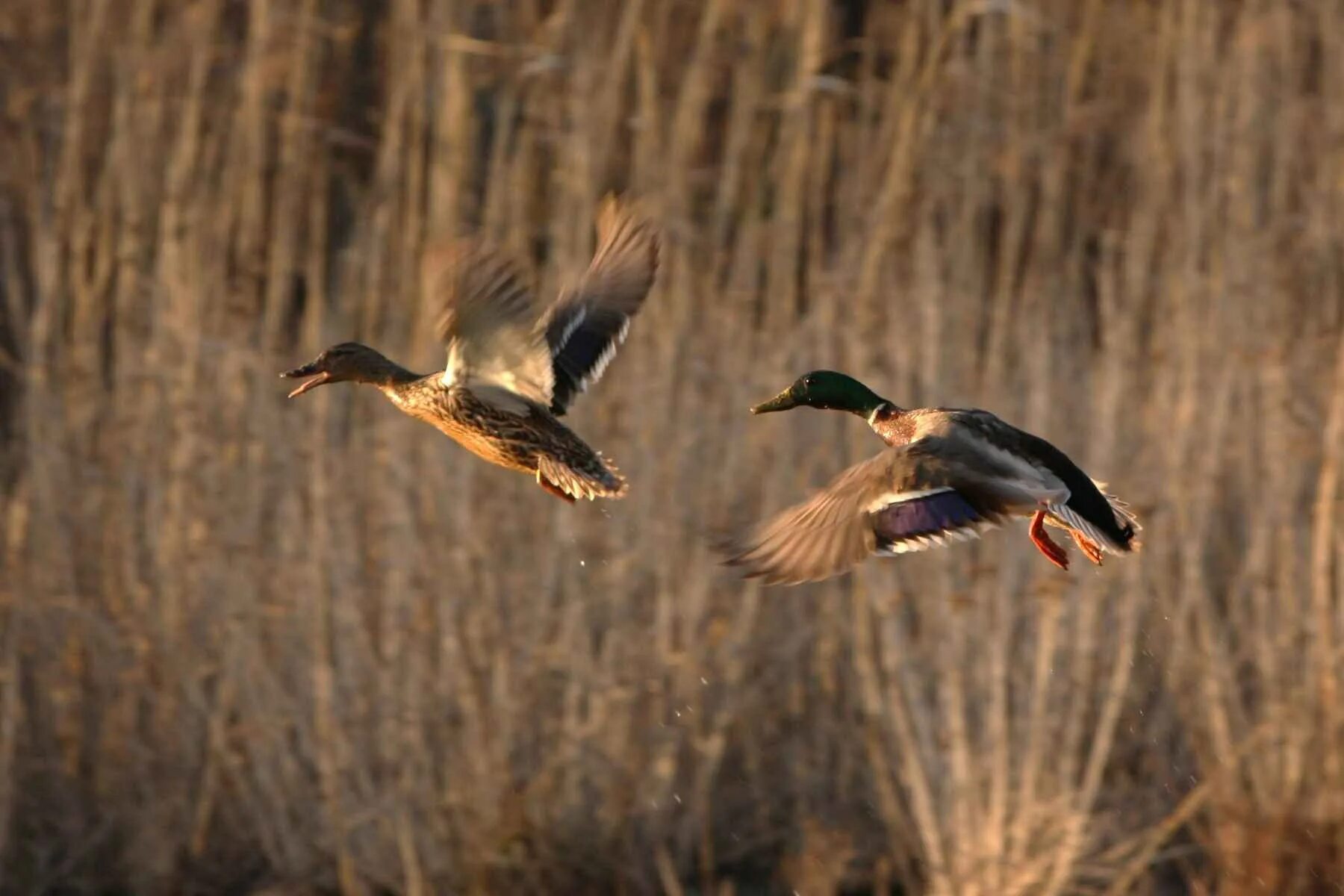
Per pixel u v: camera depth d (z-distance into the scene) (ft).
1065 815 35.50
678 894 36.91
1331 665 37.29
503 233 43.78
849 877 40.01
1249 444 40.22
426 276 22.02
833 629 40.45
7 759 38.58
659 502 39.81
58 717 39.42
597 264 25.26
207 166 42.93
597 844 38.47
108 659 39.60
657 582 39.58
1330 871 36.83
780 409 23.41
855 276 42.70
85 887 39.17
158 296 41.14
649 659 39.11
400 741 38.04
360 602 38.91
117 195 44.11
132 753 39.29
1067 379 42.06
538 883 37.86
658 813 38.93
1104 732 36.37
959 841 35.70
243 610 38.81
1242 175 42.60
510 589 39.11
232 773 38.52
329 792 37.55
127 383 41.01
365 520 39.99
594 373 24.47
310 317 42.57
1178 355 40.78
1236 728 38.32
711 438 40.63
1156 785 39.68
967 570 37.68
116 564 40.06
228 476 39.99
